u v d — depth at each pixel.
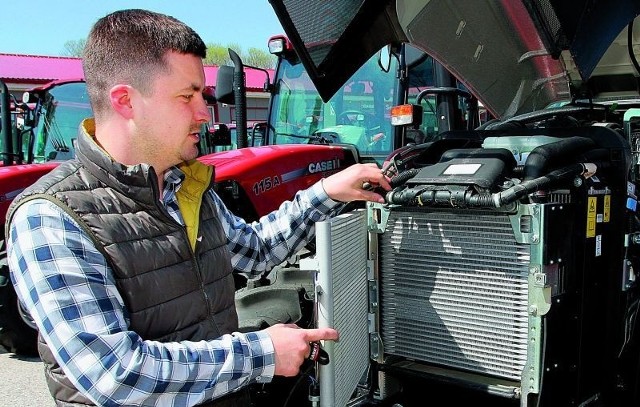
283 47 4.82
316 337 1.51
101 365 1.25
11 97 6.43
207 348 1.37
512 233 1.70
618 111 2.94
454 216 1.80
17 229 1.33
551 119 2.56
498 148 1.92
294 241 2.00
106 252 1.37
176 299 1.48
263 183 3.93
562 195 1.79
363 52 2.45
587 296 1.89
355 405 2.01
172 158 1.51
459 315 1.84
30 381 3.78
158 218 1.47
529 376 1.72
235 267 1.93
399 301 1.96
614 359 2.05
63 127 6.58
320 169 4.21
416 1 2.29
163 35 1.42
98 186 1.42
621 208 1.98
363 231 1.96
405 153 2.19
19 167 4.54
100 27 1.45
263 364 1.42
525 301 1.70
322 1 2.15
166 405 1.32
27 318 1.47
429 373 1.91
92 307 1.29
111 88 1.42
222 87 4.61
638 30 2.94
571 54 2.36
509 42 2.68
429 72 4.45
